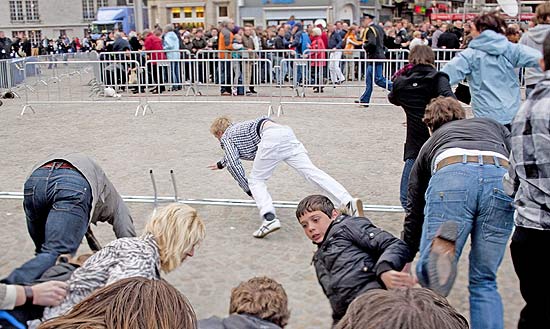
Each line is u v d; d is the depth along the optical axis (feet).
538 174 10.25
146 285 5.46
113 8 141.08
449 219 11.62
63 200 13.42
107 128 38.60
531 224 10.46
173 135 35.81
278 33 68.03
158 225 11.25
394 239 11.70
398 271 11.27
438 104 13.71
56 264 11.18
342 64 59.06
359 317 4.85
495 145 12.27
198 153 30.96
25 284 10.23
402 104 19.21
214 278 16.21
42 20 167.73
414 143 19.21
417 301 4.87
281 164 28.17
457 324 4.78
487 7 97.45
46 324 5.28
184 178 26.22
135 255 10.73
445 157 12.10
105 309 5.25
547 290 10.89
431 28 75.72
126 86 54.85
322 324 13.74
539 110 10.12
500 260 11.96
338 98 51.57
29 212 13.92
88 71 66.23
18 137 36.01
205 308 14.60
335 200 18.75
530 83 19.13
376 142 33.55
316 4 98.78
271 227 18.74
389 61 44.52
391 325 4.67
